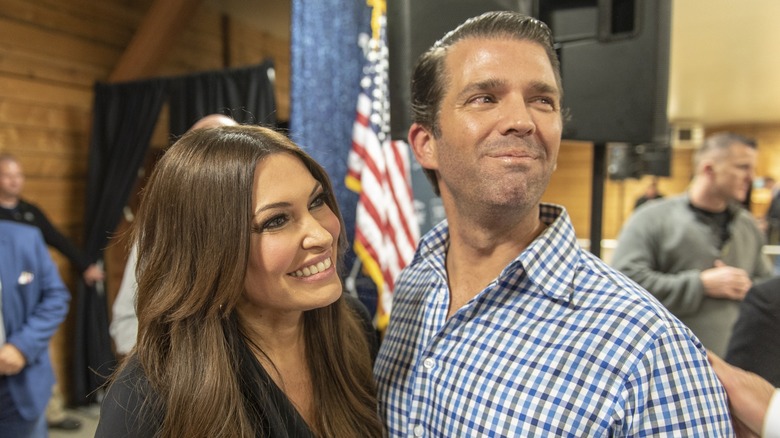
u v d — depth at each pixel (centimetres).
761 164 828
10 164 261
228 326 79
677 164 852
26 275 179
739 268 190
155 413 75
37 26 293
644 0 107
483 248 88
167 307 77
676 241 191
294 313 87
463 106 81
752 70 492
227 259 74
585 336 73
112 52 336
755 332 108
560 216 86
